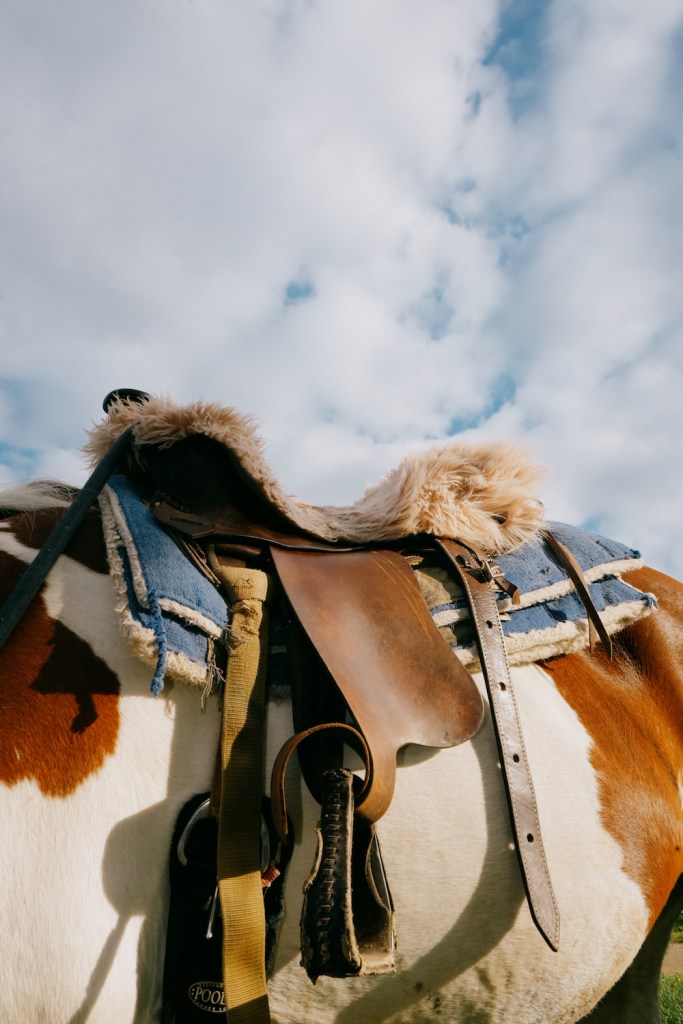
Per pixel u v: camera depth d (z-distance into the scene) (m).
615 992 1.45
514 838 1.04
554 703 1.23
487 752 1.12
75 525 1.06
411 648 1.11
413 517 1.30
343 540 1.32
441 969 1.06
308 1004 1.04
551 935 1.01
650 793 1.23
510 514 1.36
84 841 0.89
